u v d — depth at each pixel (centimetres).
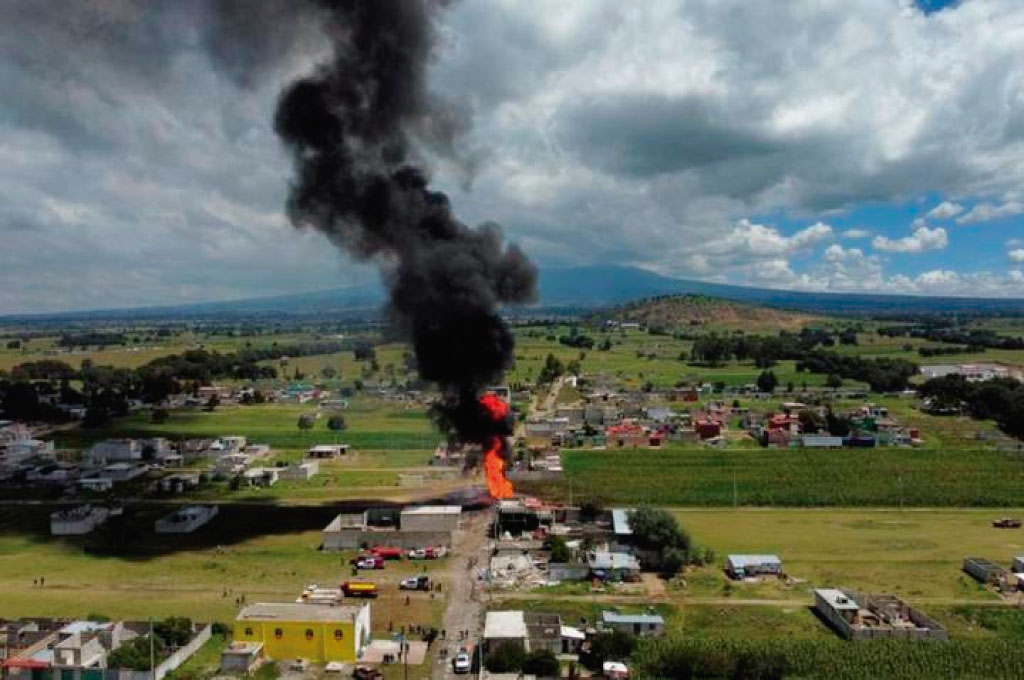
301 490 14362
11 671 7100
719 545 10956
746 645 7562
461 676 7225
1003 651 7444
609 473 15250
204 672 7288
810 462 15950
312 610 7819
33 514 12888
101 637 7594
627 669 7194
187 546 11119
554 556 10025
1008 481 14250
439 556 10569
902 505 13175
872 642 7644
